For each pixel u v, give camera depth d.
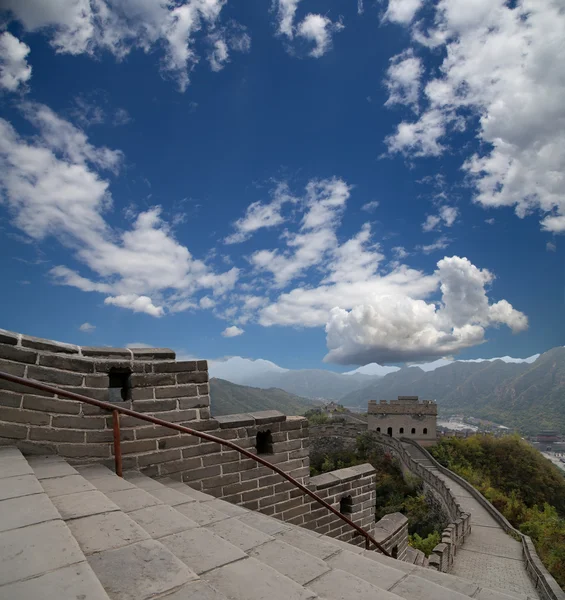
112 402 5.59
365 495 9.15
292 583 2.65
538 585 16.22
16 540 2.35
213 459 6.44
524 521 28.56
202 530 3.35
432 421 61.44
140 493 4.11
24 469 3.66
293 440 7.66
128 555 2.51
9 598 1.83
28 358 4.80
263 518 4.81
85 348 5.38
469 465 50.47
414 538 24.73
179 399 6.14
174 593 2.18
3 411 4.58
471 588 4.00
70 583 1.98
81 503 3.24
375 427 62.81
